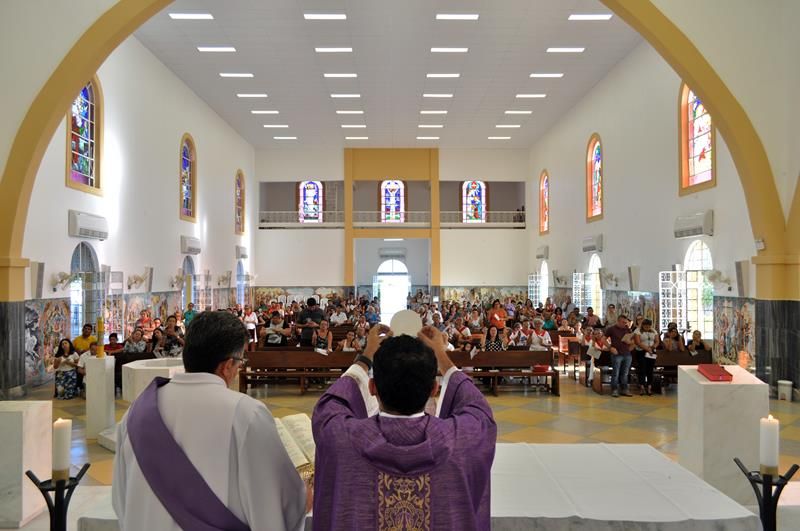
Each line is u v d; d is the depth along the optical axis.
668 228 14.77
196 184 20.67
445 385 2.21
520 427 8.57
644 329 11.43
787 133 10.12
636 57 16.48
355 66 17.88
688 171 13.95
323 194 32.72
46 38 9.75
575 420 9.01
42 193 11.71
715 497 3.55
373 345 2.30
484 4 13.79
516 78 19.09
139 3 9.79
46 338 11.93
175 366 7.54
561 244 24.34
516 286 30.47
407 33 15.45
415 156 30.05
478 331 16.61
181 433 1.85
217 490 1.81
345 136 27.31
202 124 21.42
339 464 1.76
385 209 32.94
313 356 11.23
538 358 11.33
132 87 15.62
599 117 19.62
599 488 3.68
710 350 11.48
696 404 5.25
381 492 1.71
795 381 10.08
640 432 8.27
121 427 1.98
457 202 33.47
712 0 10.09
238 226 26.84
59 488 2.82
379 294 38.16
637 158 16.56
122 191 15.06
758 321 10.60
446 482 1.73
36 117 9.73
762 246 10.30
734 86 10.09
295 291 30.08
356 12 14.16
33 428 4.79
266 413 1.93
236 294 26.36
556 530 3.23
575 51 16.81
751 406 5.09
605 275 18.95
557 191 24.88
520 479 3.83
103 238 13.70
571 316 17.52
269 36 15.59
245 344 2.10
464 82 19.48
